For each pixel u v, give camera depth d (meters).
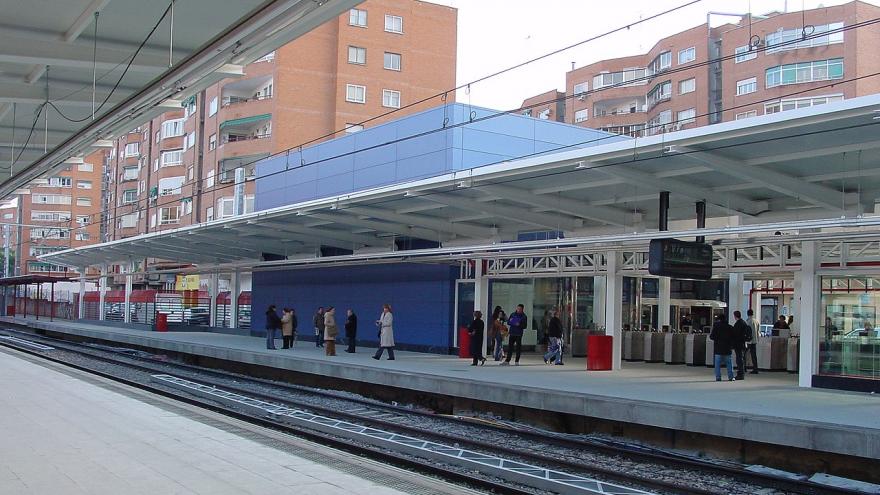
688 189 14.84
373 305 26.69
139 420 10.15
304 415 14.24
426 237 23.11
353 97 48.78
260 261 33.59
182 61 11.12
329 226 25.11
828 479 9.90
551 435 12.91
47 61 14.91
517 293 23.86
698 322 27.64
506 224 21.55
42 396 12.45
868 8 42.59
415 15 51.34
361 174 25.97
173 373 22.06
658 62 55.06
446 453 10.89
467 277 23.16
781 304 27.47
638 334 22.89
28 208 91.25
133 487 6.56
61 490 6.39
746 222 16.38
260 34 9.97
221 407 14.29
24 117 21.02
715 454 11.62
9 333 40.16
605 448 11.36
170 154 57.16
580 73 63.00
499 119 23.34
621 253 18.67
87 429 9.39
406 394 17.64
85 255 41.22
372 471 7.46
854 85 41.91
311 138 47.50
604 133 25.94
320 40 48.38
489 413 15.56
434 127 23.02
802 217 15.51
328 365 19.64
